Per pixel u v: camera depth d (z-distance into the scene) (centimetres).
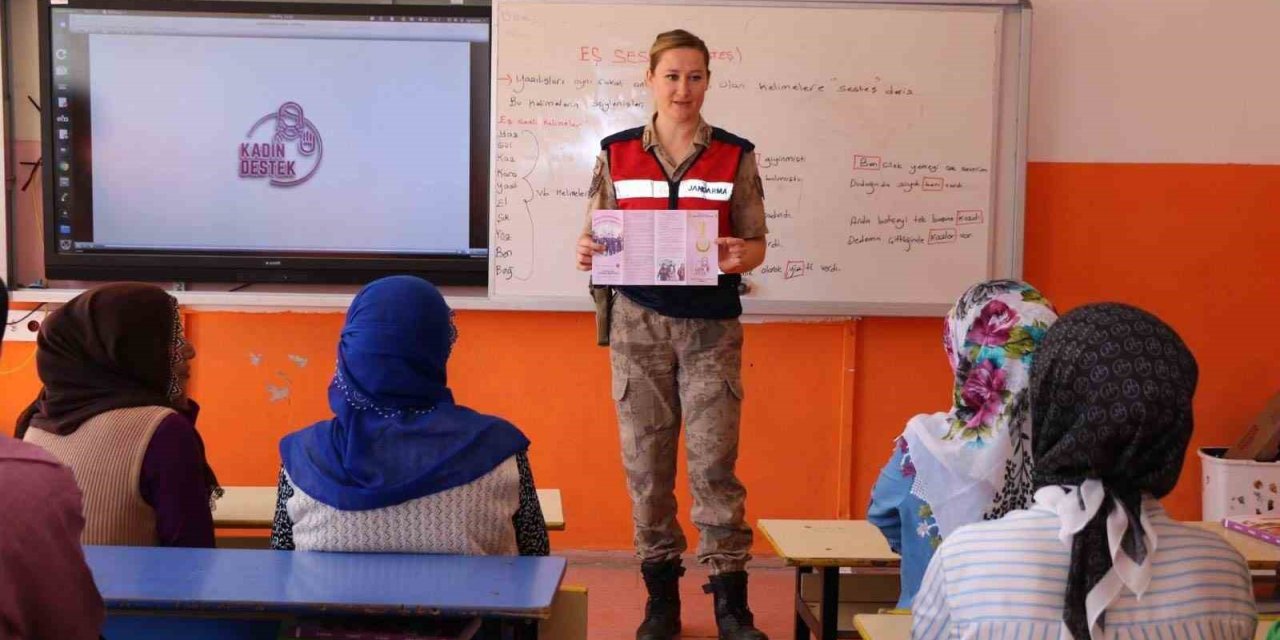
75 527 132
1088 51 426
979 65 417
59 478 131
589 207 316
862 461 434
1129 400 138
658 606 320
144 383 224
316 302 420
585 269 308
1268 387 437
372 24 415
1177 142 429
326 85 416
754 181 311
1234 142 430
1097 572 136
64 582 129
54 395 218
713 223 299
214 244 419
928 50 416
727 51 414
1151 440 139
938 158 420
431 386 193
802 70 416
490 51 416
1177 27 426
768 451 432
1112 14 425
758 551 436
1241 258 433
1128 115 428
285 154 418
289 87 416
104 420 210
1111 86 427
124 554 182
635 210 302
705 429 307
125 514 205
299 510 186
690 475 313
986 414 193
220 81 414
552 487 432
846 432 430
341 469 185
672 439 317
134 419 210
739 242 299
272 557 181
